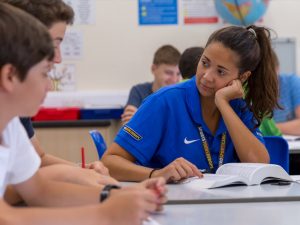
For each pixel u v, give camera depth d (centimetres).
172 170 158
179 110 187
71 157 387
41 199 119
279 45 414
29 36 95
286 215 113
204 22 412
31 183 118
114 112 391
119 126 398
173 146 187
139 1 408
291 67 416
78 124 387
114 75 410
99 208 94
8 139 109
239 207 123
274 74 195
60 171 137
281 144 210
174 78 375
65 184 123
